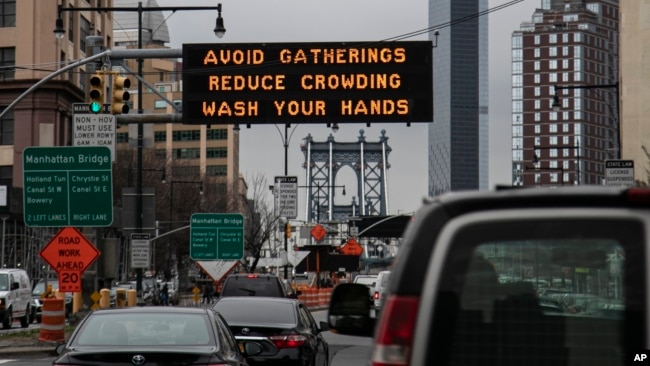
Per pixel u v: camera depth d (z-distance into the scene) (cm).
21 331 4547
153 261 10300
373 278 7194
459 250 618
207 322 1476
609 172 4344
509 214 614
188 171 17025
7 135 9462
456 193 639
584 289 612
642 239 595
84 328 1453
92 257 3756
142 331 1441
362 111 4538
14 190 8694
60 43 9669
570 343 611
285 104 4569
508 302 615
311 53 4569
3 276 5341
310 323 2483
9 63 9544
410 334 620
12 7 9581
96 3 10912
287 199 6856
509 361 612
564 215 606
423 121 4531
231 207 15725
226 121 4569
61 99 9544
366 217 11100
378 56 4553
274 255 12912
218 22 4659
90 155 3900
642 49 8450
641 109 8406
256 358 2238
